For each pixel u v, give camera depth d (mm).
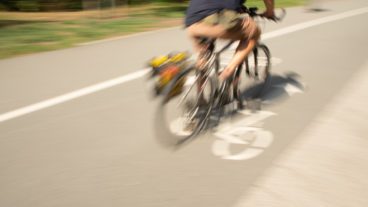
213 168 3695
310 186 3396
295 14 12016
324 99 5336
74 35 9758
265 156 3895
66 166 3771
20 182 3521
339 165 3721
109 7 14617
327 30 9672
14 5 17594
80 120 4781
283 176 3547
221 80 4402
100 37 9445
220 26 4051
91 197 3297
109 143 4207
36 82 6102
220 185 3430
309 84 5910
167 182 3486
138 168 3717
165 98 3957
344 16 11672
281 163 3764
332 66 6801
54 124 4680
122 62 7109
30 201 3258
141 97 5484
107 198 3279
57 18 14367
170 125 4121
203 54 4250
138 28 10594
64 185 3469
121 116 4883
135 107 5152
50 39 9297
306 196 3262
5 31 10633
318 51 7766
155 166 3746
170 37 9117
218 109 4770
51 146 4156
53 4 17391
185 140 4215
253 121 4648
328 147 4055
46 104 5258
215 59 4371
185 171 3654
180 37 9086
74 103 5297
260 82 5410
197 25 4164
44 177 3596
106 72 6547
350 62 7039
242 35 4277
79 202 3236
